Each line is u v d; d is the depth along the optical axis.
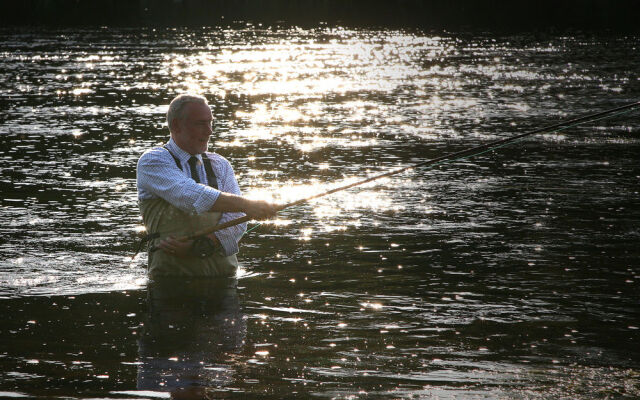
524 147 21.52
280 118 27.67
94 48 57.44
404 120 26.98
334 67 46.03
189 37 68.44
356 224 13.29
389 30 75.81
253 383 6.93
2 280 10.11
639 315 8.83
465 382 7.00
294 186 16.86
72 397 6.62
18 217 13.61
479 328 8.41
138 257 11.34
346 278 10.27
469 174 17.89
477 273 10.47
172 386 6.86
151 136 23.45
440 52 54.50
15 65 45.88
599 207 14.48
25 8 96.06
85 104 30.78
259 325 8.48
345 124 26.12
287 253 11.52
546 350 7.79
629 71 42.28
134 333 8.21
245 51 56.25
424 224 13.27
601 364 7.42
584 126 25.39
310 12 103.81
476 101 31.81
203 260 10.38
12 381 6.94
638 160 19.48
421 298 9.45
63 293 9.61
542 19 85.88
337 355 7.64
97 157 19.81
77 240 12.17
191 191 10.11
